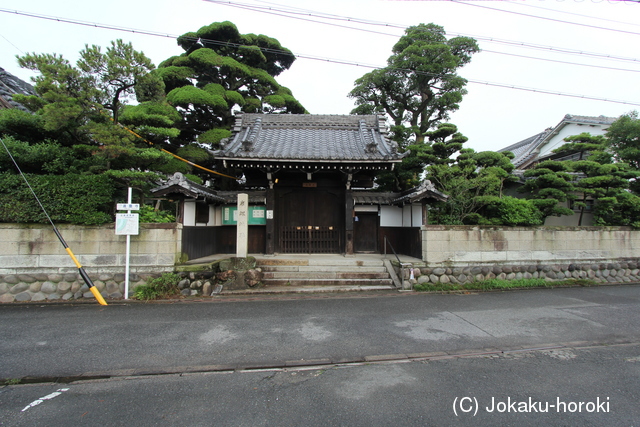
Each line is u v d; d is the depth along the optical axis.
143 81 7.94
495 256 9.42
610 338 5.09
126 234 7.49
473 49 15.06
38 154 7.76
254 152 10.02
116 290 7.58
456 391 3.45
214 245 11.35
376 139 11.85
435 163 12.31
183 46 15.77
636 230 10.64
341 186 11.48
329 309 6.66
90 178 7.62
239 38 15.38
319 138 11.75
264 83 15.65
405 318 6.05
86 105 7.64
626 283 9.88
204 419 2.93
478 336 5.12
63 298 7.37
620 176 10.88
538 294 8.18
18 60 7.09
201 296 7.67
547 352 4.54
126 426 2.82
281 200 11.53
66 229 7.53
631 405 3.21
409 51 14.34
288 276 8.88
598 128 18.22
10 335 5.06
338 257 10.39
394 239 11.86
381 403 3.20
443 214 10.80
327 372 3.92
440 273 8.98
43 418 2.96
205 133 13.45
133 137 8.11
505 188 13.70
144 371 3.90
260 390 3.48
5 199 7.19
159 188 7.98
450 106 14.84
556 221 13.20
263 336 5.06
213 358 4.27
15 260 7.34
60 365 4.05
